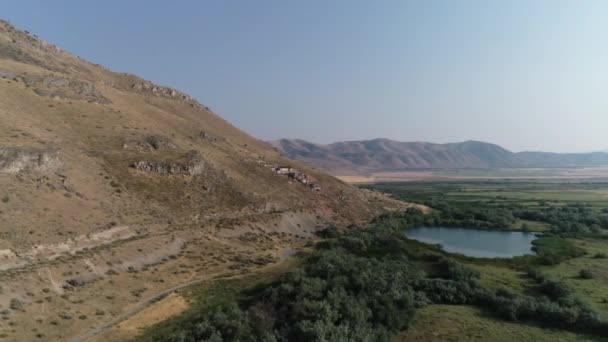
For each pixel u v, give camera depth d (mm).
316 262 75250
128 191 99562
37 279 56312
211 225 102812
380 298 59500
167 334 47938
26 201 72562
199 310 57125
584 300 64625
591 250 106500
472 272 77938
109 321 52781
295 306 53656
